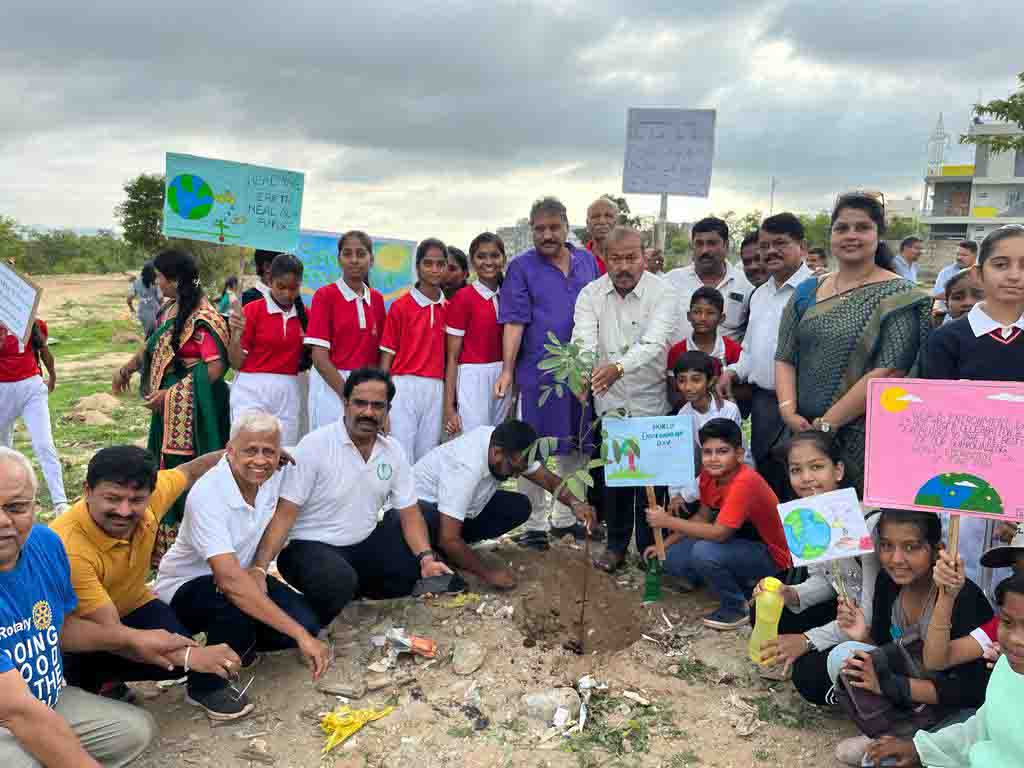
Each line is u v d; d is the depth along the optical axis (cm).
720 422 457
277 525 430
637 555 576
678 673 418
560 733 366
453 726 370
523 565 549
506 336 566
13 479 276
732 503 449
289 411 595
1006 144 2197
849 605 364
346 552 463
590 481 415
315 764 347
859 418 423
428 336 588
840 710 380
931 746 295
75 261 6181
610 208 666
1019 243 350
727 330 643
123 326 2253
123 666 369
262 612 377
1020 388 304
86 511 337
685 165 747
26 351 620
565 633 468
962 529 401
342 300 584
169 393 559
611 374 487
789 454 391
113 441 943
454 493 491
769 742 359
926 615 336
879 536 345
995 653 312
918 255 1359
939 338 387
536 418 561
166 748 355
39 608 296
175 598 399
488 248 581
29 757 278
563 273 563
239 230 577
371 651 432
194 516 382
